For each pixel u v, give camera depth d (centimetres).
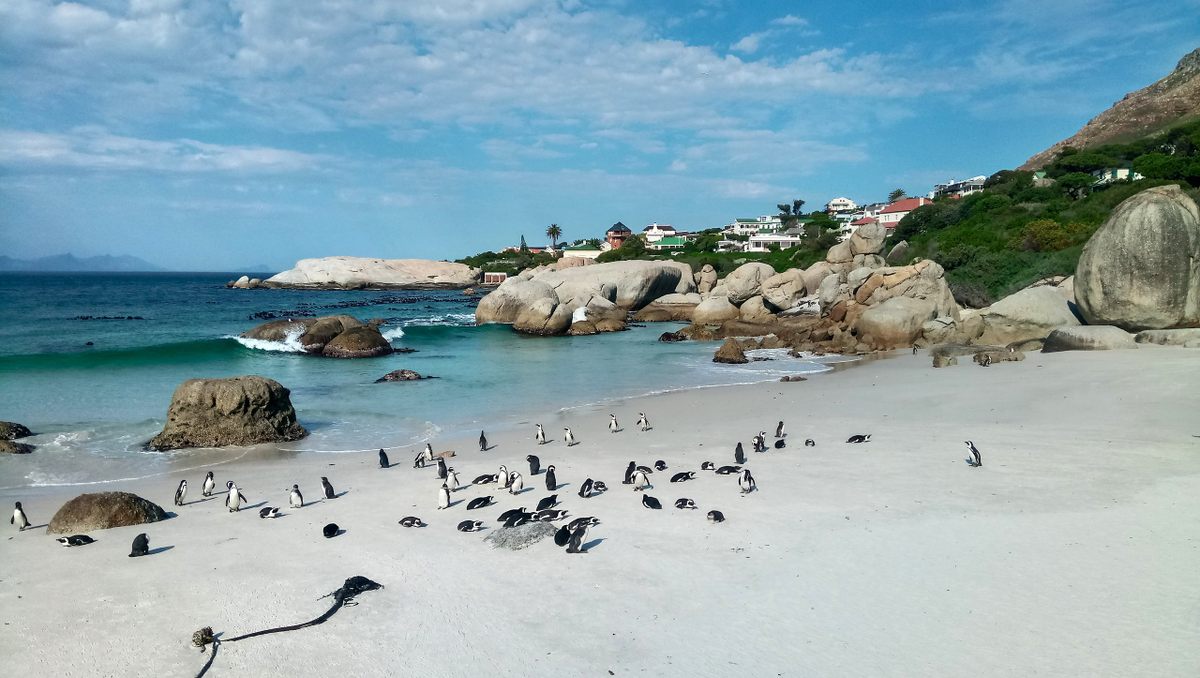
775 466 1791
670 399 2945
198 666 934
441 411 2814
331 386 3388
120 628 1038
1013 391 2531
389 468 1978
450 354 4656
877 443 1980
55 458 2119
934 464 1723
